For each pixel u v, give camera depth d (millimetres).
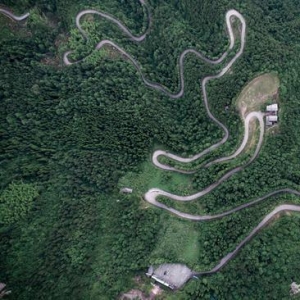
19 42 106750
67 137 105062
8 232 92375
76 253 93562
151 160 106625
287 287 85438
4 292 85000
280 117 99125
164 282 91625
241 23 106750
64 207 97750
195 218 98812
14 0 108188
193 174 103688
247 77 101562
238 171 99688
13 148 100500
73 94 107875
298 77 104812
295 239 87875
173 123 107312
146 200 102375
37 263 90125
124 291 90688
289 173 95375
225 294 87812
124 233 97188
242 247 92312
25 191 96625
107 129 105625
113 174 103000
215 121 106125
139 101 107125
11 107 102750
